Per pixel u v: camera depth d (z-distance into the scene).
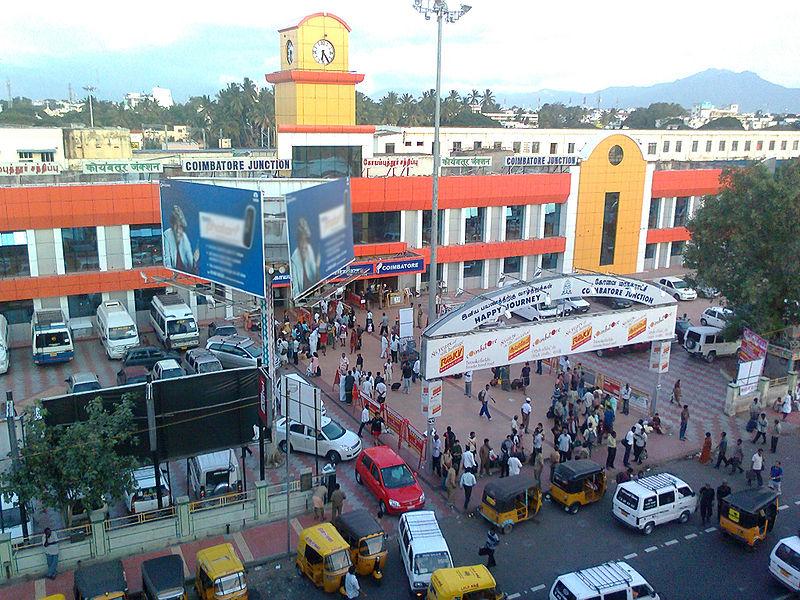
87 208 40.78
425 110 143.50
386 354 40.00
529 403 30.91
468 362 26.80
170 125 159.38
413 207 51.12
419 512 21.81
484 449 27.09
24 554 20.27
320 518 23.69
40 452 20.08
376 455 25.59
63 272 41.41
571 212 57.50
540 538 22.95
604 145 57.38
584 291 29.03
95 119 153.25
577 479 24.39
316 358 37.56
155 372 34.06
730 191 39.22
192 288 28.12
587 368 39.94
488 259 55.69
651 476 24.73
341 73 51.50
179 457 23.59
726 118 171.12
